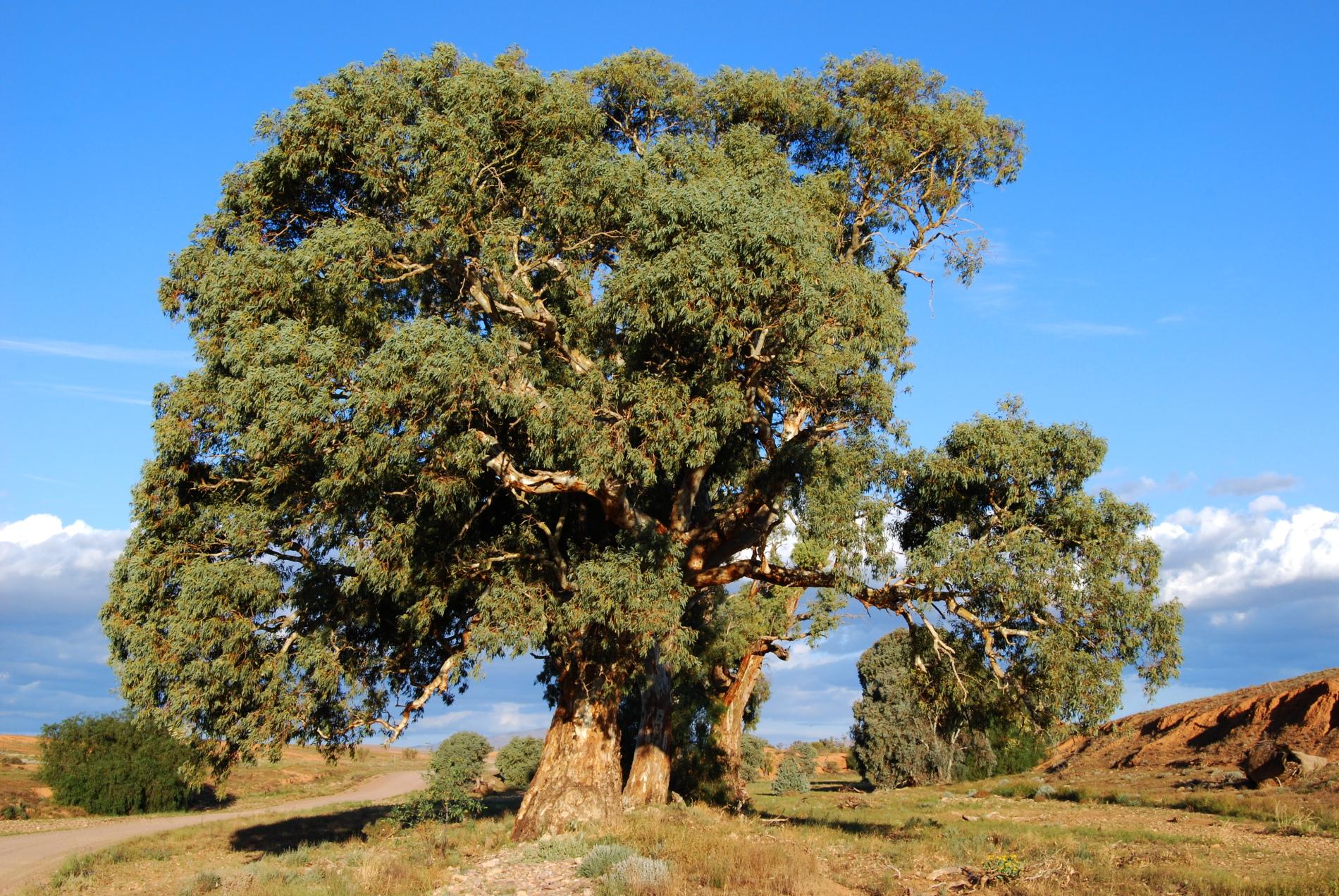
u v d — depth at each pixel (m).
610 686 22.31
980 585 20.02
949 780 52.88
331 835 30.50
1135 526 20.53
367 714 21.53
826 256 19.42
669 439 18.38
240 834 32.12
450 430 18.47
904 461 21.67
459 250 20.00
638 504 24.59
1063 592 19.72
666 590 19.61
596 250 21.78
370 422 17.09
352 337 18.84
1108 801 34.75
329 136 19.70
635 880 14.52
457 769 27.66
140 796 50.22
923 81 25.80
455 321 21.16
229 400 17.84
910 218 26.67
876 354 21.17
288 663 20.44
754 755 70.62
